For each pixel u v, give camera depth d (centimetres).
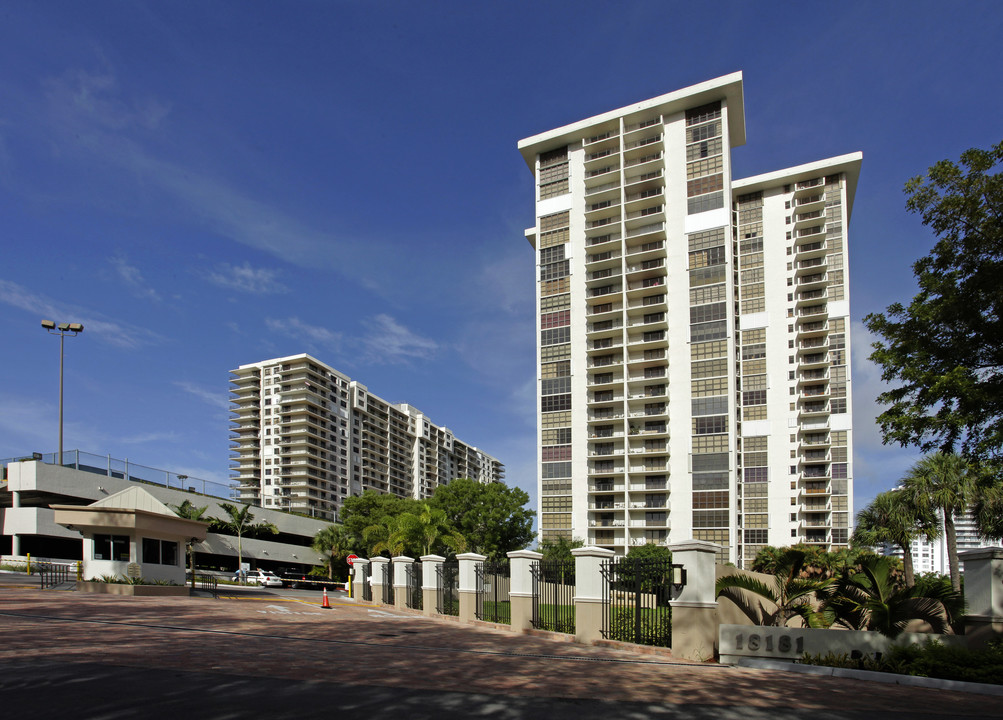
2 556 4856
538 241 8238
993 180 1364
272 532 7456
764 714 866
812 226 8156
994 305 1331
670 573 1474
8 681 832
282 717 725
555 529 7425
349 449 14450
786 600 1705
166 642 1242
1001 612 1400
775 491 7506
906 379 1470
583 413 7575
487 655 1327
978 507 3095
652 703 907
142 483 6044
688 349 7238
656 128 7781
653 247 7688
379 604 3072
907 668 1227
